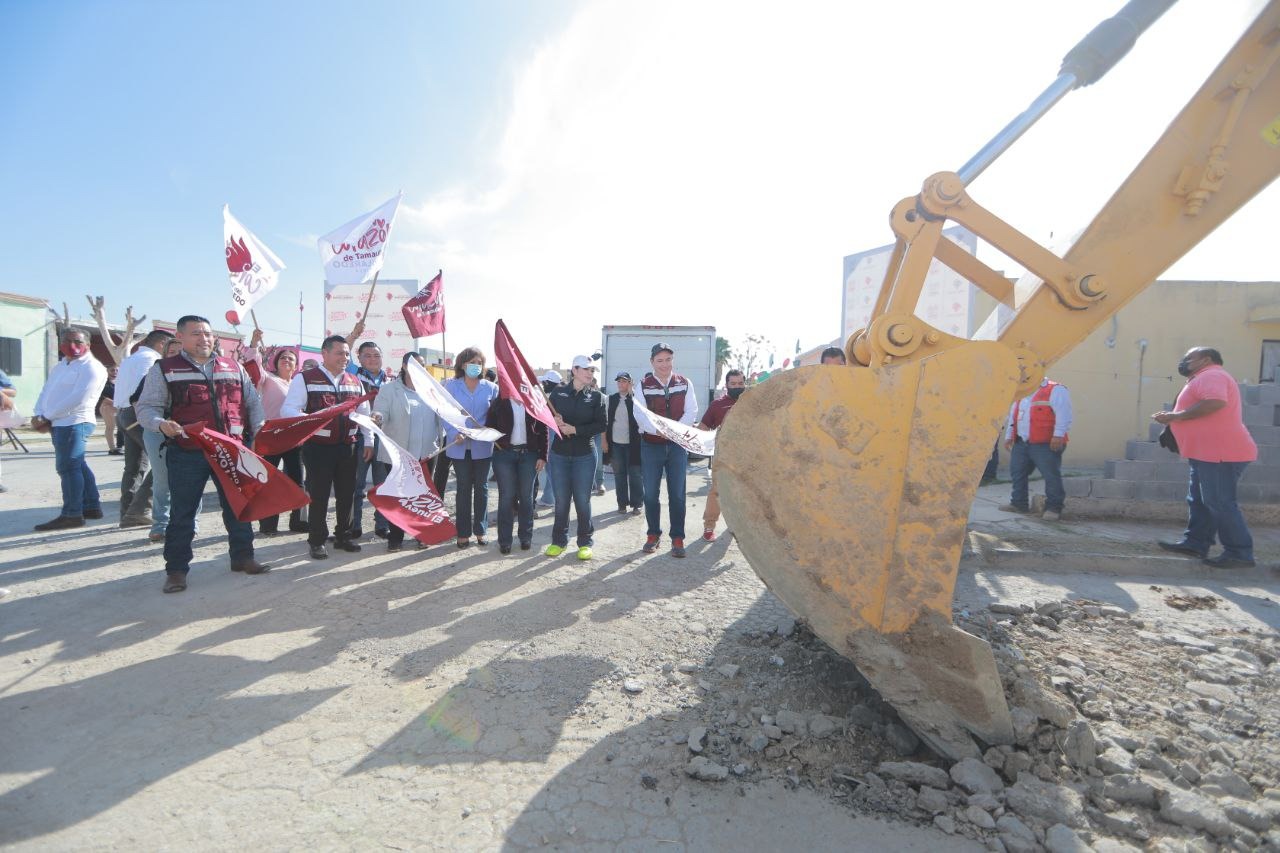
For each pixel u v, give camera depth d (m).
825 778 2.25
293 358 6.72
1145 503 6.73
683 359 13.18
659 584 4.54
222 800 2.11
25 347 17.95
